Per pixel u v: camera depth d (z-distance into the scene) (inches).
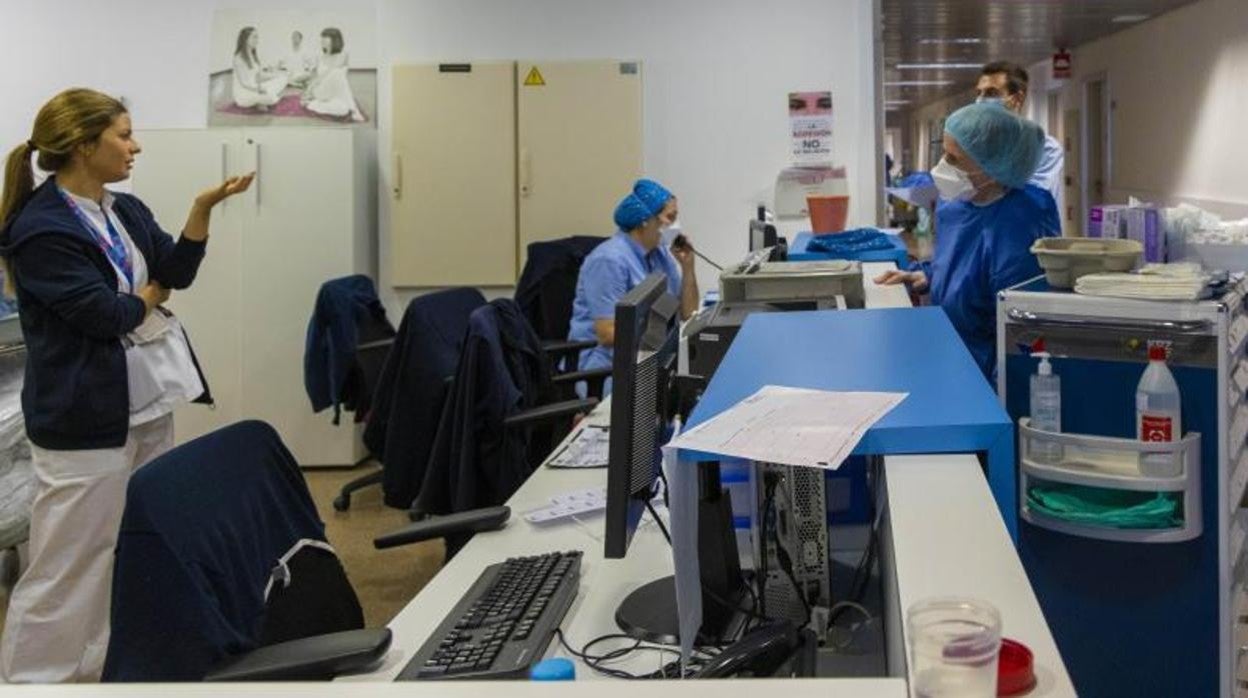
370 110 217.8
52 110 108.7
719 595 63.9
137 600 60.9
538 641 64.2
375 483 191.2
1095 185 407.8
